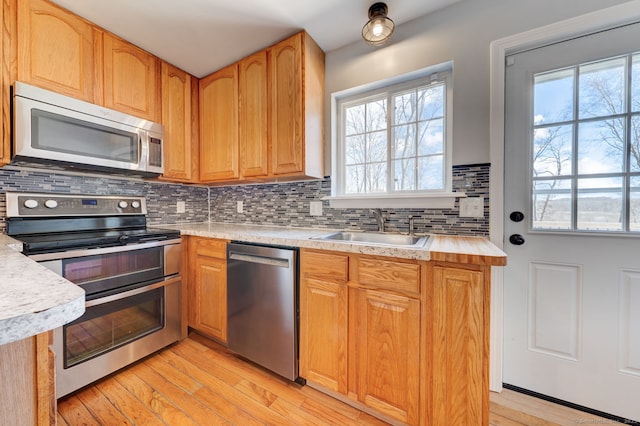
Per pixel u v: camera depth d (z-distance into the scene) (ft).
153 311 5.65
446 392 3.51
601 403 4.05
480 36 4.65
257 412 4.20
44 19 4.57
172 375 5.06
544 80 4.36
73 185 5.80
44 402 1.62
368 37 4.89
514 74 4.52
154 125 6.09
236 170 6.61
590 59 4.03
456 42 4.84
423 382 3.64
